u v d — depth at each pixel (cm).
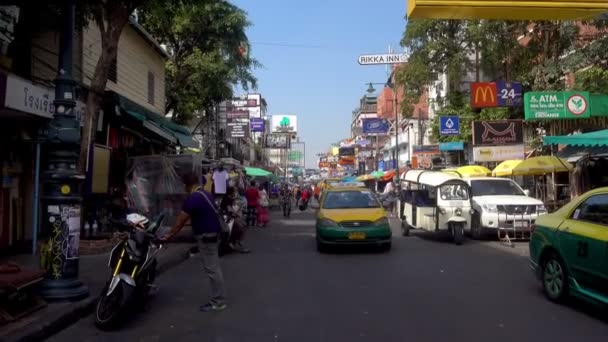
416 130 4806
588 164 1639
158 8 1284
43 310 753
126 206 1639
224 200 1519
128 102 1714
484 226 1697
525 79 2555
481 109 3019
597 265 720
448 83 3450
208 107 2869
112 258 768
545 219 875
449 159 3484
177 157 1662
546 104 2012
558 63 2378
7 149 1302
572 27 2336
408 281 1030
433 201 1714
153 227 795
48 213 818
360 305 836
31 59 1402
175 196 1645
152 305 862
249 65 2694
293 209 4431
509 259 1315
